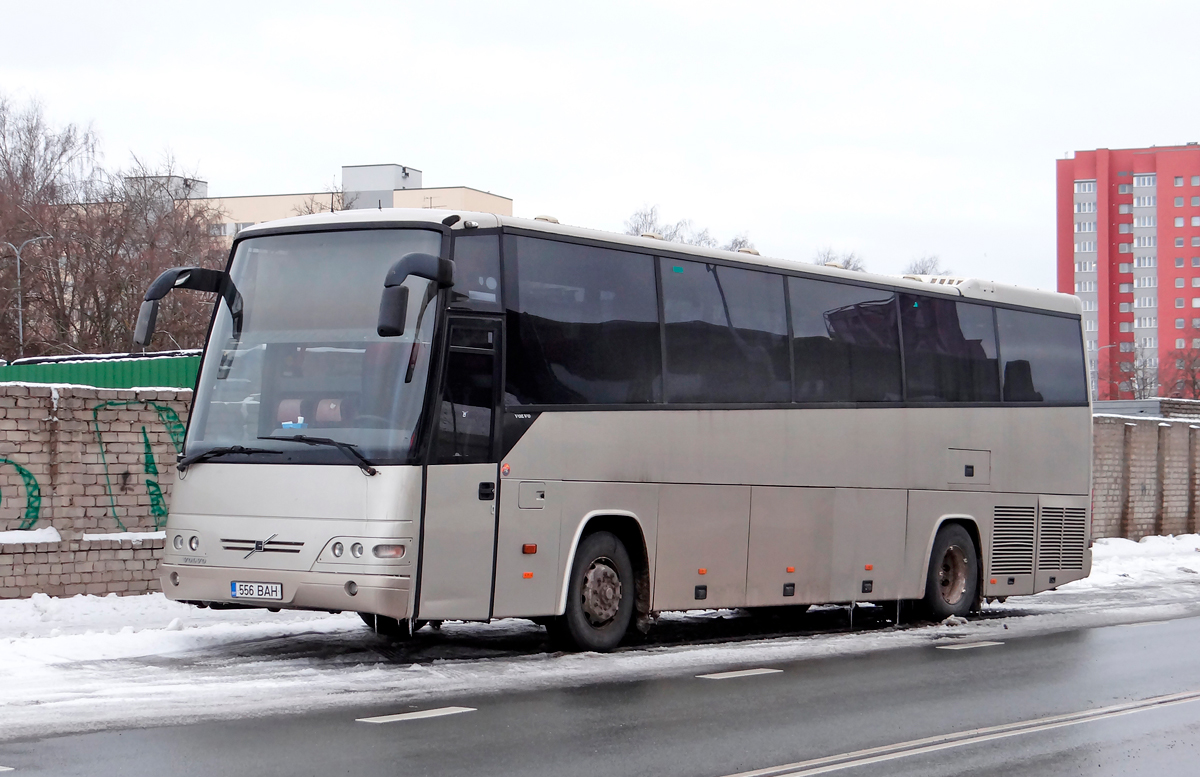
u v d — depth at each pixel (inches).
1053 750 331.6
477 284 436.5
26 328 1852.9
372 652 454.9
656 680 421.4
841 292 596.7
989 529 673.0
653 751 309.0
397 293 391.5
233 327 440.1
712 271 532.1
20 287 1817.2
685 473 508.4
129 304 1868.8
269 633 491.2
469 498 424.8
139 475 611.8
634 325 493.0
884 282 622.5
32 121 2012.8
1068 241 6742.1
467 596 423.5
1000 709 390.6
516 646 487.5
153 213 1978.3
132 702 343.6
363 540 401.1
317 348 424.5
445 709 350.0
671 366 506.6
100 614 551.2
